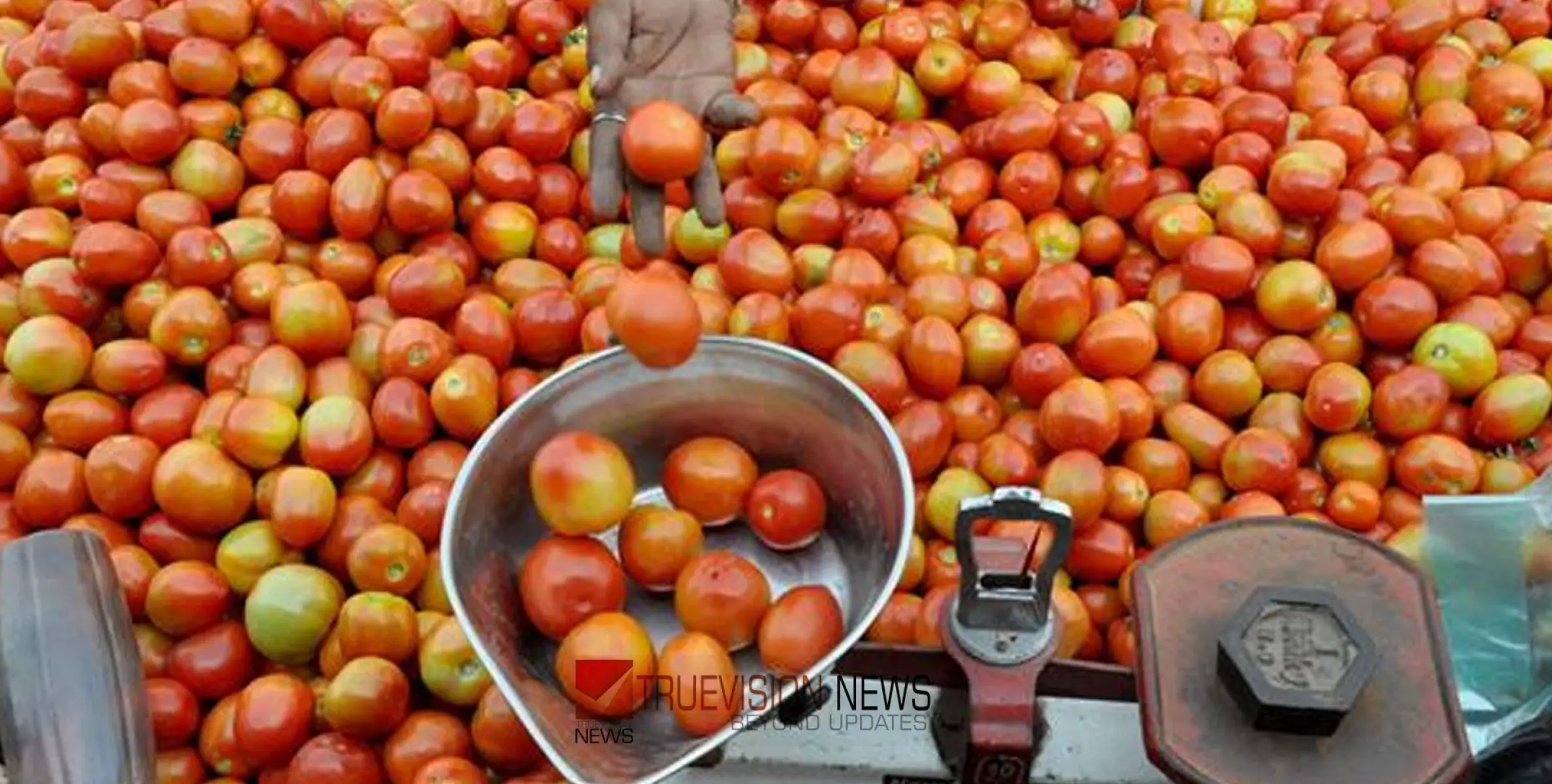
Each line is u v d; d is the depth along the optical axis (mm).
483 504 2225
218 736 2445
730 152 3264
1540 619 2205
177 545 2676
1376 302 2877
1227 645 1709
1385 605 1865
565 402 2334
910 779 2422
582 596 2150
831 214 3152
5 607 1718
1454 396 2873
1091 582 2645
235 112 3354
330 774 2314
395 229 3203
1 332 3033
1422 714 1751
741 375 2381
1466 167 3195
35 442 2914
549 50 3613
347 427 2715
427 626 2527
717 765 2447
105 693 1684
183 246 2971
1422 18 3484
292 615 2488
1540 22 3627
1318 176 2986
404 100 3150
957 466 2768
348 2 3582
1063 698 2418
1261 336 2986
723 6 2465
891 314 2934
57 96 3334
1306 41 3771
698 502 2355
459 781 2236
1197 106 3254
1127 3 3729
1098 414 2646
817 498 2336
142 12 3582
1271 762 1713
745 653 2258
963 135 3486
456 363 2797
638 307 2127
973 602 1992
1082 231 3279
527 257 3262
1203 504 2795
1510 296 3066
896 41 3494
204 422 2766
